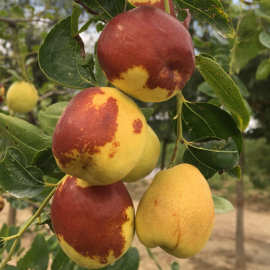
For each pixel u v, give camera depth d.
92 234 0.11
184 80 0.10
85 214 0.11
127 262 0.17
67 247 0.11
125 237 0.11
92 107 0.09
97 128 0.09
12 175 0.12
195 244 0.11
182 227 0.11
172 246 0.11
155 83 0.10
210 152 0.14
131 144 0.10
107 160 0.09
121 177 0.10
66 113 0.10
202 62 0.12
